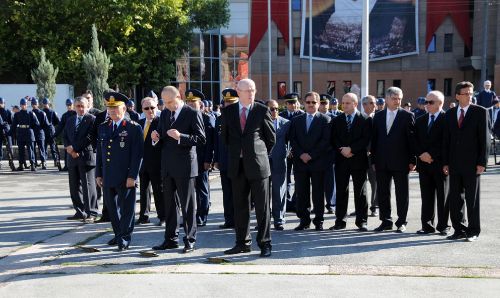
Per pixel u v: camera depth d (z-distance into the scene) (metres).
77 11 27.64
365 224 8.19
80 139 9.04
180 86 39.53
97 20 27.98
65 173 16.55
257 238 6.76
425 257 6.57
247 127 6.65
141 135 7.18
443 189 7.74
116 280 5.83
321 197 8.21
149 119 8.73
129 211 7.16
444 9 42.09
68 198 11.67
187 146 6.89
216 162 8.55
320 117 8.16
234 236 7.96
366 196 8.21
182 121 6.91
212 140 8.59
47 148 20.72
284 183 8.45
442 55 42.62
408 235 7.77
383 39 42.22
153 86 31.78
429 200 7.85
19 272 6.18
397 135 7.89
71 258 6.74
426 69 42.81
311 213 9.49
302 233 8.02
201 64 40.19
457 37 42.41
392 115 8.00
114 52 28.78
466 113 7.28
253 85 6.67
